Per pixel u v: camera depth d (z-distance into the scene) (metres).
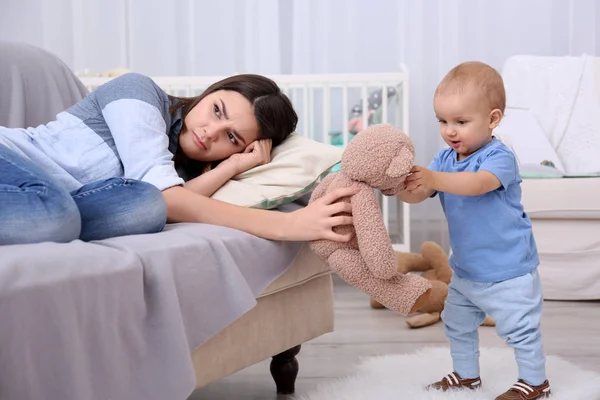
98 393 0.94
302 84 3.07
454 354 1.55
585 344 2.04
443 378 1.56
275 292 1.43
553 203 2.60
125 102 1.51
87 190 1.23
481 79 1.41
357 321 2.36
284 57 3.63
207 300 1.16
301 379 1.75
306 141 1.66
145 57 3.53
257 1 3.50
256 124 1.59
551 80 3.28
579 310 2.50
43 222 1.00
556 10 3.57
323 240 1.31
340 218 1.29
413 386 1.54
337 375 1.77
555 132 3.22
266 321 1.41
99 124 1.54
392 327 2.27
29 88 1.85
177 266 1.10
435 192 1.57
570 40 3.52
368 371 1.70
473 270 1.47
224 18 3.53
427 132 3.61
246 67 3.54
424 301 1.30
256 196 1.48
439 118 1.47
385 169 1.25
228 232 1.28
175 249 1.10
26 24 3.48
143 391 1.02
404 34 3.54
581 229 2.63
